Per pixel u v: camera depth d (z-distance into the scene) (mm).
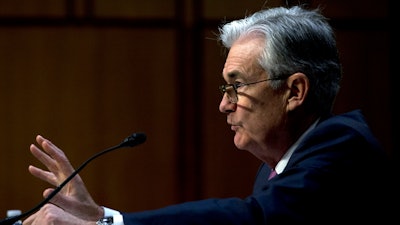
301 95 3463
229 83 3572
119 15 9508
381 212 3328
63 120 9352
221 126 9695
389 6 9969
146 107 9539
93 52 9430
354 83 9945
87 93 9406
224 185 9695
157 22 9578
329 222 3166
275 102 3484
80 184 3449
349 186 3227
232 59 3541
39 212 3188
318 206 3135
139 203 9531
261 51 3463
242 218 3066
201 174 9656
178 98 9602
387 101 10023
